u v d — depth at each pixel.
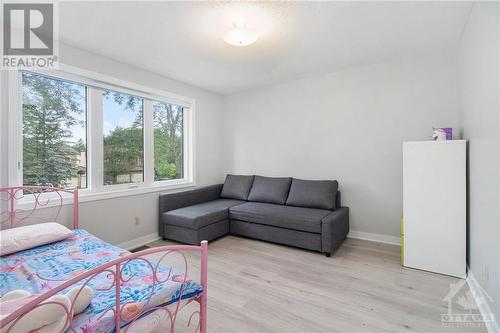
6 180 2.20
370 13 2.08
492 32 1.57
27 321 0.82
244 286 2.17
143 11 2.02
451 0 1.91
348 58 3.05
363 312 1.80
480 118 1.84
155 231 3.45
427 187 2.39
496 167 1.53
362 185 3.42
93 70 2.77
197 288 1.36
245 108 4.48
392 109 3.18
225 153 4.77
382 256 2.80
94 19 2.13
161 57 2.95
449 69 2.83
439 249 2.35
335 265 2.58
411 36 2.50
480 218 1.87
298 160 3.95
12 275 1.47
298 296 2.01
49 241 1.98
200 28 2.30
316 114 3.74
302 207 3.47
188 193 3.73
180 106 3.99
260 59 3.05
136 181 3.33
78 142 2.76
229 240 3.40
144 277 1.40
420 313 1.78
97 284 1.32
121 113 3.15
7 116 2.20
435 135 2.49
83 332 0.95
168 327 1.65
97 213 2.81
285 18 2.14
